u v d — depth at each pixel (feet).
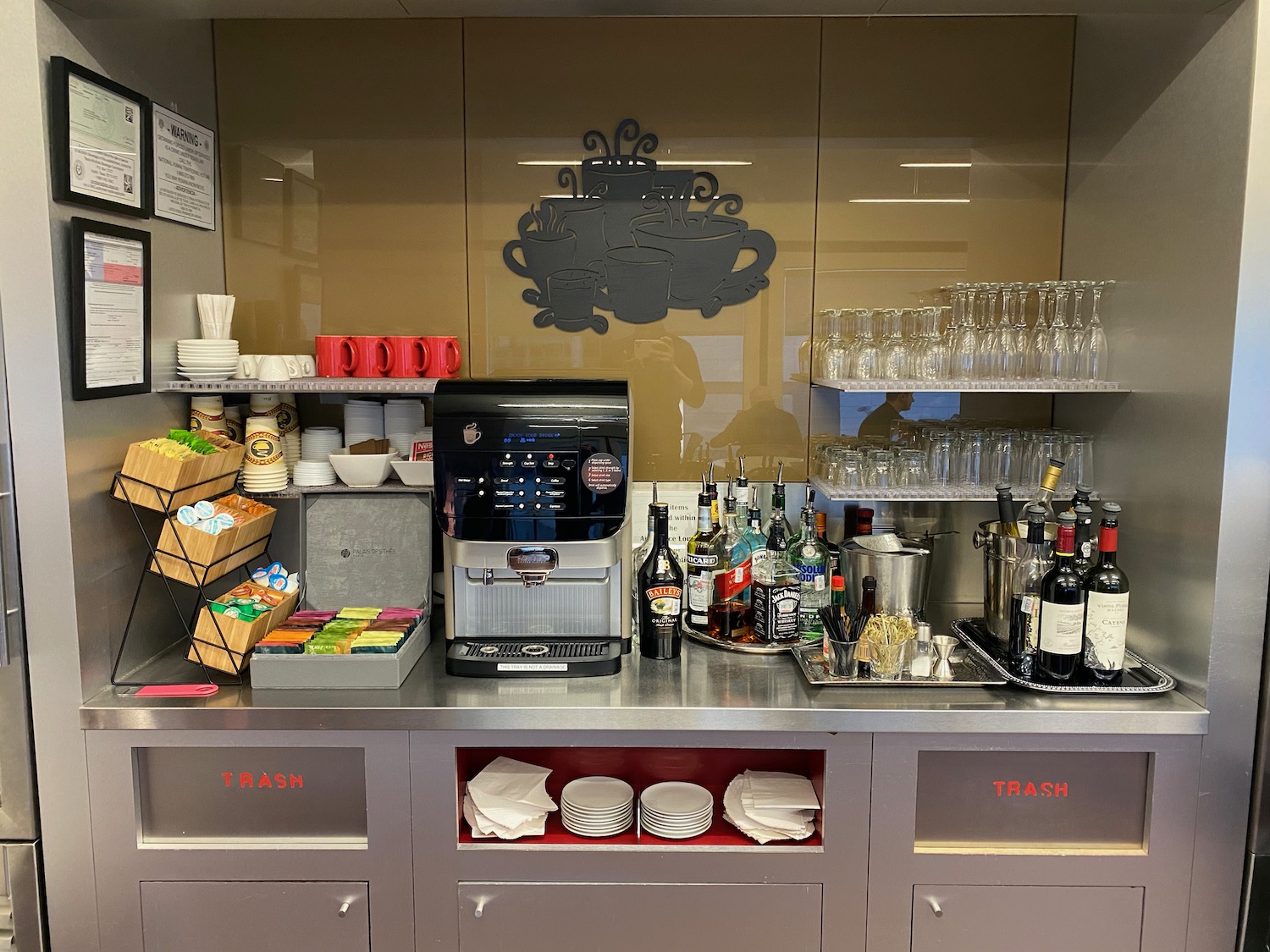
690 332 7.88
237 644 6.31
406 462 7.32
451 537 6.39
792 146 7.70
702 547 7.22
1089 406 7.44
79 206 5.83
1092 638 6.17
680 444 7.95
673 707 5.84
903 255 7.78
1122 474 6.89
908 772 5.95
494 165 7.72
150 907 6.10
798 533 7.71
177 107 7.01
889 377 7.09
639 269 7.81
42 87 5.45
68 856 6.07
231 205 7.77
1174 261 6.15
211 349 6.97
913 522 7.97
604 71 7.63
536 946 6.07
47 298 5.58
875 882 6.05
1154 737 5.91
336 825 6.13
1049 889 6.08
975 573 7.97
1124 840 6.15
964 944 6.13
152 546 6.56
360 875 6.05
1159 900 6.09
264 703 5.92
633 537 7.92
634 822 6.43
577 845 6.03
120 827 6.03
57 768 5.98
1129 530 6.81
